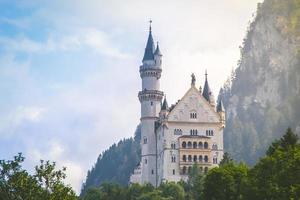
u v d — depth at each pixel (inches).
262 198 3988.7
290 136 4726.9
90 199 7790.4
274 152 4328.3
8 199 3230.8
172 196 7450.8
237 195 4682.6
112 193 7810.0
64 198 3292.3
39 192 3270.2
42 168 3326.8
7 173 3284.9
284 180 3917.3
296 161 3927.2
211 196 4913.9
